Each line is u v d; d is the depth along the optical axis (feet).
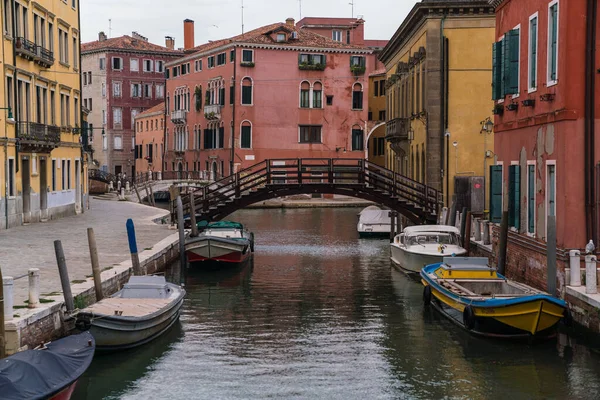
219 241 91.25
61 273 51.42
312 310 68.59
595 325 51.55
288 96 209.15
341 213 189.06
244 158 207.82
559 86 58.54
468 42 109.19
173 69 248.93
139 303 56.65
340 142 213.66
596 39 57.11
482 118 109.70
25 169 108.47
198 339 57.57
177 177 238.68
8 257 72.43
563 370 48.91
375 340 57.52
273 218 173.47
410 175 131.44
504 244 68.08
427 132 110.11
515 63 69.51
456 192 107.96
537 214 64.18
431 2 108.37
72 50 132.16
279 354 53.72
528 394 45.11
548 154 61.26
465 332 58.23
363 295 75.87
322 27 252.83
